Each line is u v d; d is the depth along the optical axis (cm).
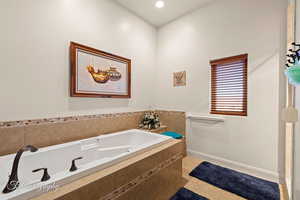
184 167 227
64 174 98
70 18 184
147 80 304
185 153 274
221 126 233
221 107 236
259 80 196
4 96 140
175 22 293
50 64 169
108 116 231
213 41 240
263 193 165
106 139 202
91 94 204
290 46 161
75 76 187
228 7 223
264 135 193
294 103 126
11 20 142
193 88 267
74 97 191
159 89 321
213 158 243
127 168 120
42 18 161
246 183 184
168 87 305
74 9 187
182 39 282
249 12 203
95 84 209
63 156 160
